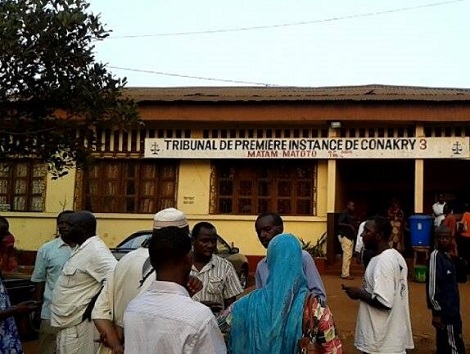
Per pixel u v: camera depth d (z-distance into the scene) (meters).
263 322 3.35
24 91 9.16
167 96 19.02
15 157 10.36
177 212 4.16
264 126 18.50
